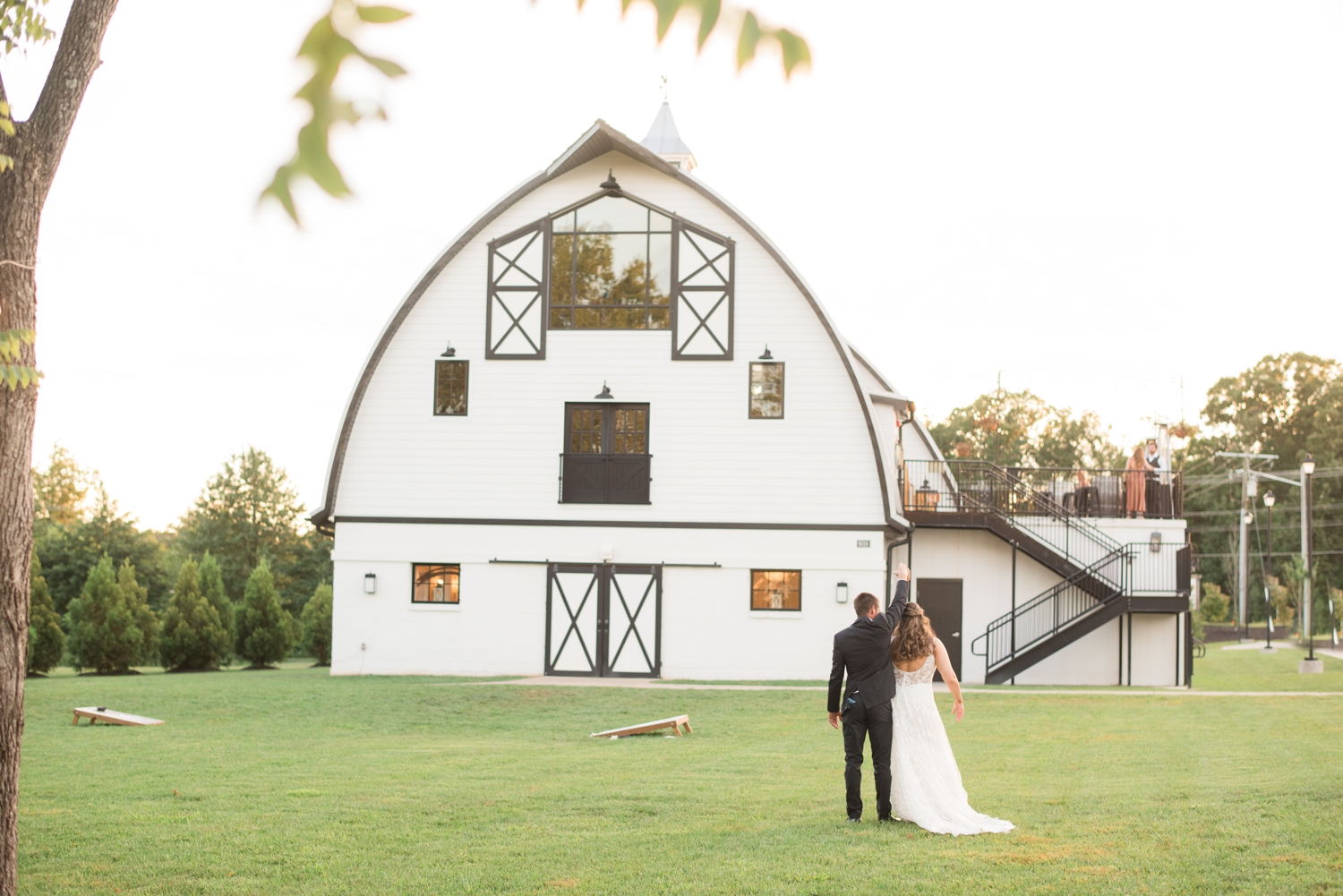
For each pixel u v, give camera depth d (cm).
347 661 2495
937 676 2620
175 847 778
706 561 2452
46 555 4900
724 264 2491
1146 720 1688
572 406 2508
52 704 1852
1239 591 5678
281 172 122
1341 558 6381
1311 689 2398
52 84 583
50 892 671
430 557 2500
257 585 3334
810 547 2439
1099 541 2628
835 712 855
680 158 3159
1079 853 725
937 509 2666
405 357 2534
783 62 143
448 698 1989
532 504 2492
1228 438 7056
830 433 2452
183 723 1644
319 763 1217
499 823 853
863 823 832
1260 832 781
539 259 2525
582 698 2005
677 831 818
